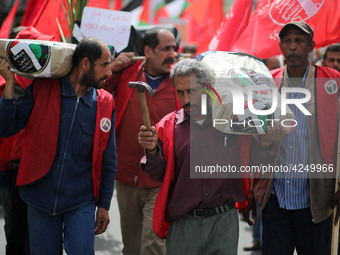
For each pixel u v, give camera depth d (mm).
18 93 5469
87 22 5742
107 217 4641
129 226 5812
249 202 4711
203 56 4152
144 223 5461
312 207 4570
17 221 5520
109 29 5750
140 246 5617
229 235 4102
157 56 5633
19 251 5594
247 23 5758
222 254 4082
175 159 4113
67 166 4363
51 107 4320
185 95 3971
